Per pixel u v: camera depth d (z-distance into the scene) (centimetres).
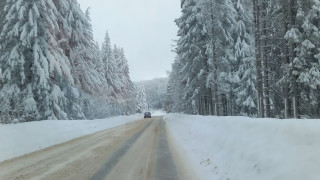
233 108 3844
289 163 562
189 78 3494
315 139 561
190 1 3356
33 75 2345
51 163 934
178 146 1352
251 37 3509
